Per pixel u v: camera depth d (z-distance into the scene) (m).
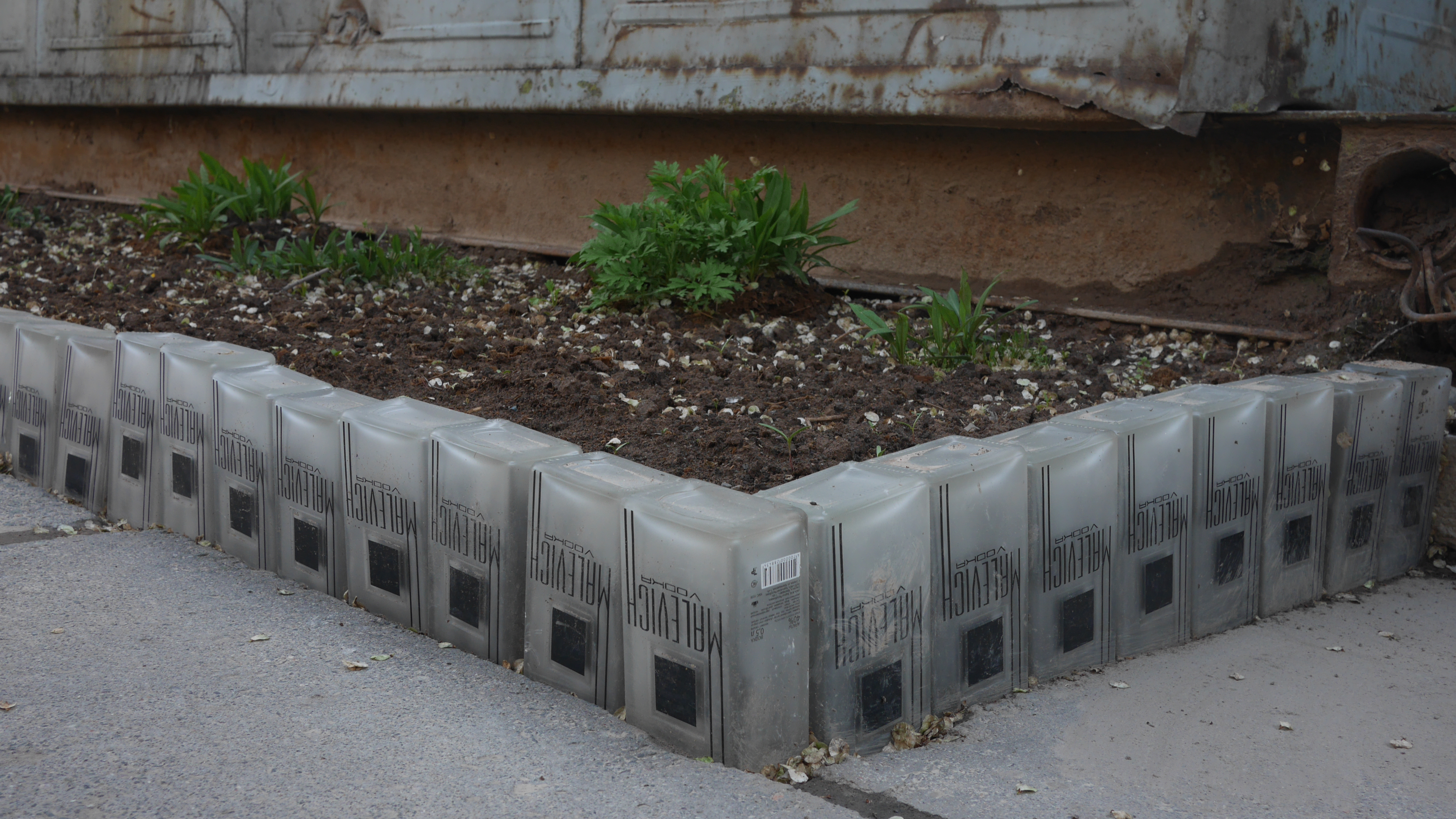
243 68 3.42
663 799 1.23
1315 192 1.95
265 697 1.33
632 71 2.59
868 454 1.54
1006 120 2.06
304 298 2.32
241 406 1.58
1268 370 1.84
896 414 1.66
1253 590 1.56
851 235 2.46
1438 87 2.36
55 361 1.78
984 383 1.78
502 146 3.03
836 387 1.75
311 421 1.52
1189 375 1.83
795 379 1.79
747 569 1.25
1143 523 1.47
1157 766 1.30
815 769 1.28
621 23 2.60
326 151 3.45
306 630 1.45
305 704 1.33
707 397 1.71
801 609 1.28
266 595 1.52
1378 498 1.65
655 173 2.18
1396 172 1.82
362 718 1.31
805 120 2.40
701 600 1.26
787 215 2.14
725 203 2.13
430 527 1.44
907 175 2.37
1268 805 1.26
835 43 2.28
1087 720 1.37
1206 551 1.52
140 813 1.19
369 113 3.27
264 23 3.37
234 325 2.03
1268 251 1.99
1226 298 2.02
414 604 1.46
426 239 3.11
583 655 1.35
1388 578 1.67
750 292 2.14
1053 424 1.47
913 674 1.33
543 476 1.36
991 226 2.27
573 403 1.70
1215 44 1.90
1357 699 1.41
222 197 2.91
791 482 1.34
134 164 4.00
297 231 2.97
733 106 2.42
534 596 1.38
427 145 3.19
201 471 1.63
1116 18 1.95
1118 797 1.26
